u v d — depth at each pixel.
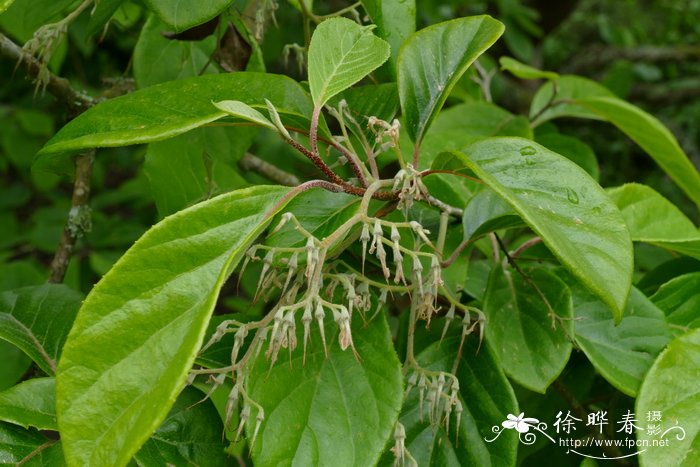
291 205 0.61
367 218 0.58
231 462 0.65
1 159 1.67
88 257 1.41
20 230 1.71
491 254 0.74
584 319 0.67
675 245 0.70
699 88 2.15
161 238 0.55
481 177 0.58
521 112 1.83
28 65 0.74
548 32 1.98
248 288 1.24
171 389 0.52
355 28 0.63
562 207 0.58
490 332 0.65
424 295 0.60
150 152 0.74
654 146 0.87
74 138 0.59
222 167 0.77
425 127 0.65
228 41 0.74
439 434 0.63
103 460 0.52
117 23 0.88
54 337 0.67
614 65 2.05
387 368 0.60
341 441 0.58
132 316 0.54
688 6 2.72
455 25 0.67
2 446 0.60
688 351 0.63
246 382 0.58
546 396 0.72
